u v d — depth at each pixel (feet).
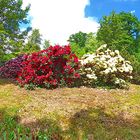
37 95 48.49
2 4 73.82
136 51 179.83
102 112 42.63
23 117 41.37
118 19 167.63
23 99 46.75
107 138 36.52
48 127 38.70
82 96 47.98
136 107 44.98
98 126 39.09
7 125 36.06
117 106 44.83
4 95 48.65
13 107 43.91
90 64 54.49
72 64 54.39
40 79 52.65
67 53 54.13
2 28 72.79
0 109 43.60
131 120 41.22
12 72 66.39
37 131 36.37
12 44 78.69
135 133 37.73
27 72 53.11
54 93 49.55
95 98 47.32
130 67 56.08
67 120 40.37
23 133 33.35
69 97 47.39
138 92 52.39
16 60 67.26
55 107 43.57
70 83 54.24
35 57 54.39
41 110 42.73
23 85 53.21
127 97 48.91
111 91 51.70
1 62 84.28
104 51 58.23
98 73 54.75
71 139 37.01
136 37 185.88
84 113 42.06
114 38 161.79
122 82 54.49
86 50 155.63
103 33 162.61
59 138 36.88
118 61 55.72
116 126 39.27
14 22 81.05
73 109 43.06
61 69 53.93
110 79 54.65
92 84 54.85
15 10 81.25
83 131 38.09
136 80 81.61
